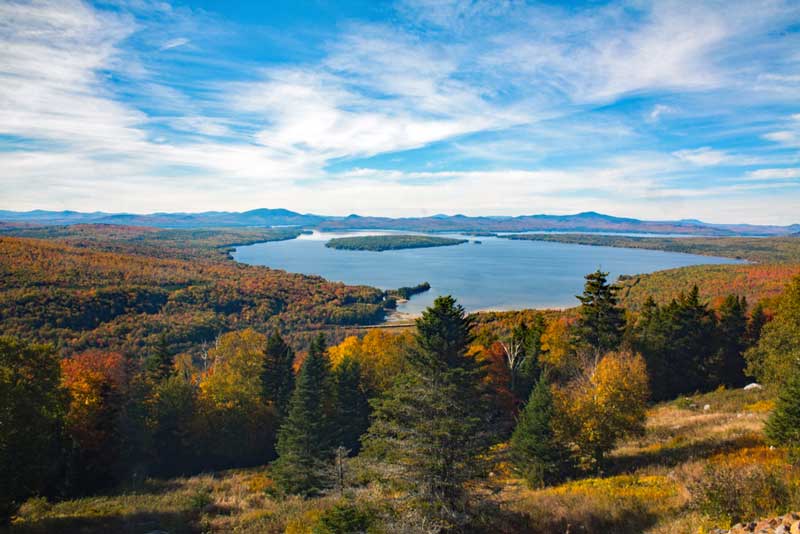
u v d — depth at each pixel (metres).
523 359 44.03
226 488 30.33
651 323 51.47
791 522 9.20
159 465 39.94
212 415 42.34
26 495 19.41
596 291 41.06
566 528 14.30
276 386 46.22
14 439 17.73
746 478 11.97
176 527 19.58
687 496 14.05
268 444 44.69
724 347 49.84
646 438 27.86
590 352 40.56
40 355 19.56
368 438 20.81
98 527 19.20
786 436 17.98
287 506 22.02
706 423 28.64
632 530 13.20
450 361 16.09
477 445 14.01
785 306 31.05
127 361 53.59
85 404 33.62
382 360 47.16
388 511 13.62
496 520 14.51
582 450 23.16
